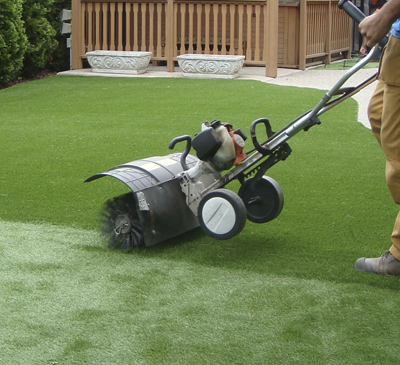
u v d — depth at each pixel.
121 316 3.46
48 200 5.38
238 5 12.55
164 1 12.88
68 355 3.09
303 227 4.77
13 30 11.69
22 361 3.04
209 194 4.15
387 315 3.46
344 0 3.87
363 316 3.45
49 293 3.73
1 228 4.75
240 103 9.62
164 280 3.90
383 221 4.89
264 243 4.47
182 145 7.22
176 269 4.05
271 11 12.23
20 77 12.77
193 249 4.37
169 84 11.57
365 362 3.02
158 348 3.14
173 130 7.94
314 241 4.50
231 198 4.07
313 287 3.79
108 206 4.45
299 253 4.29
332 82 11.82
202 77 12.36
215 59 12.18
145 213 4.22
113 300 3.65
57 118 8.78
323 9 14.48
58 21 13.90
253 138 4.06
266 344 3.18
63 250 4.36
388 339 3.22
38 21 12.70
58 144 7.29
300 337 3.24
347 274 3.96
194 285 3.83
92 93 10.74
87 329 3.33
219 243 4.47
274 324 3.37
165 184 4.36
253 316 3.45
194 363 3.01
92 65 13.07
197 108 9.29
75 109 9.42
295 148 7.10
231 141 4.18
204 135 4.13
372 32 3.46
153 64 14.41
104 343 3.20
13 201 5.35
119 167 4.47
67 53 14.18
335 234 4.63
